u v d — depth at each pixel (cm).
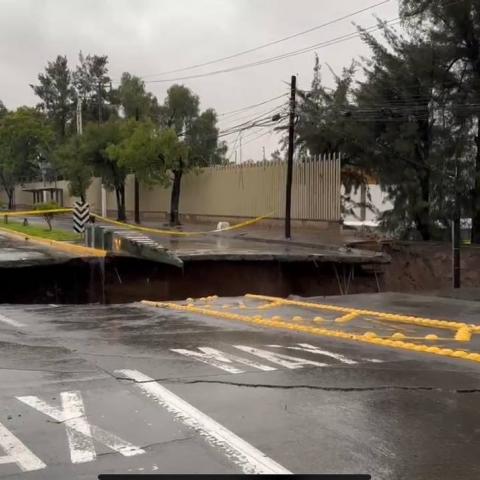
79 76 8431
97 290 1838
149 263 1878
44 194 6669
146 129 3759
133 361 751
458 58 2503
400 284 2277
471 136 2509
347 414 552
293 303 1327
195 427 518
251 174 3606
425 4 2467
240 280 1930
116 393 615
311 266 1966
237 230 3256
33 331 981
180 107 4125
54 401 588
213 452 464
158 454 461
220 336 923
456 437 494
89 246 2077
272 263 1942
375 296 1513
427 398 600
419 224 2653
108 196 5425
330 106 2983
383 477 420
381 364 739
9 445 478
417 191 2592
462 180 2475
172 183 4362
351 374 688
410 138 2575
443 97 2527
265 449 470
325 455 458
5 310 1263
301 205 3178
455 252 1791
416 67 2533
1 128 6475
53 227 3328
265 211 3478
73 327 1021
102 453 462
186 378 671
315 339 903
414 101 2577
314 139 3150
